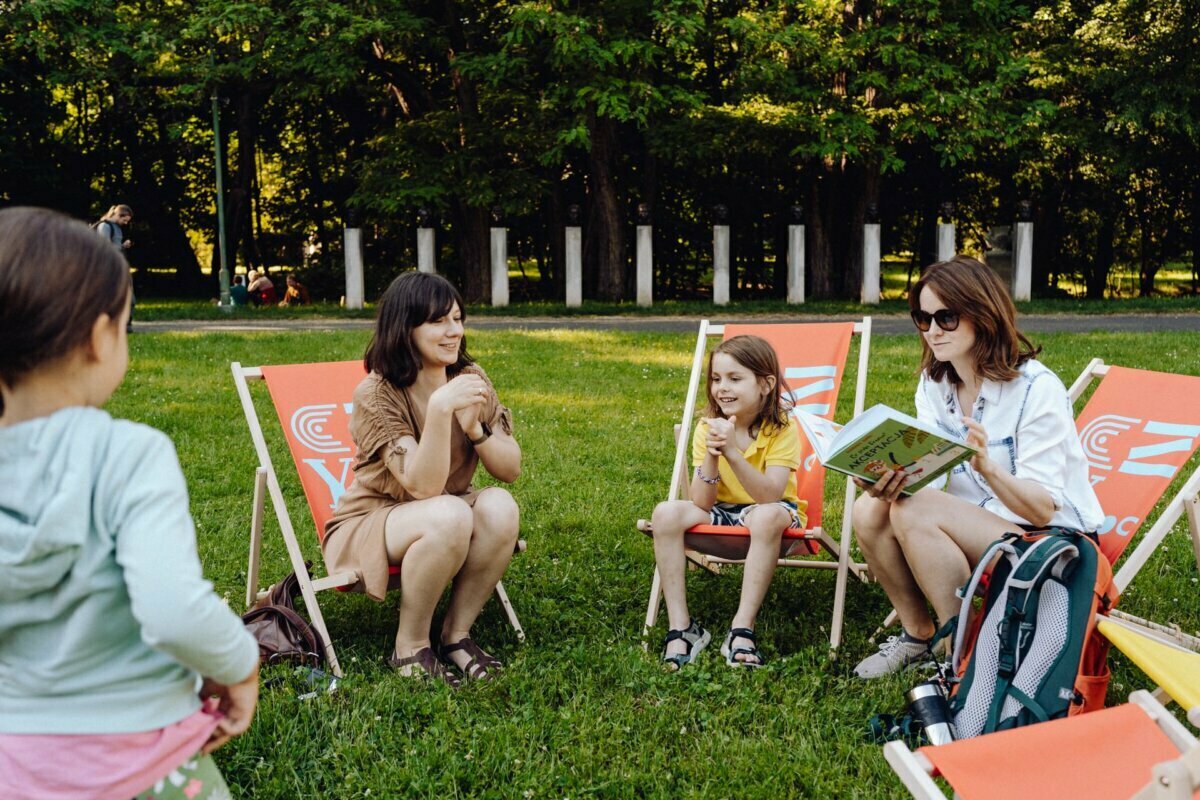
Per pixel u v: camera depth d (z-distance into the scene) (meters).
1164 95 18.00
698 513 3.86
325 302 21.41
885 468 3.18
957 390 3.56
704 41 18.36
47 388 1.52
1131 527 3.59
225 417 7.70
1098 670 2.88
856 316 16.16
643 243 17.34
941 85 18.05
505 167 19.36
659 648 3.77
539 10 15.91
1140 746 2.12
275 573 4.59
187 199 28.12
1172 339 11.28
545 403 8.22
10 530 1.46
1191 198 21.53
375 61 18.55
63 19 16.64
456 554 3.43
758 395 3.95
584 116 16.69
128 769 1.55
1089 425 3.97
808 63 18.25
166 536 1.48
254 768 2.89
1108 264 22.66
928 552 3.30
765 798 2.78
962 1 18.05
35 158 24.12
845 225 21.81
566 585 4.41
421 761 2.91
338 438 4.18
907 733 3.00
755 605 3.72
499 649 3.79
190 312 16.50
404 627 3.56
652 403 8.24
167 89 19.70
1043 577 2.79
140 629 1.55
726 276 17.80
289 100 22.83
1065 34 19.34
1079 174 20.75
